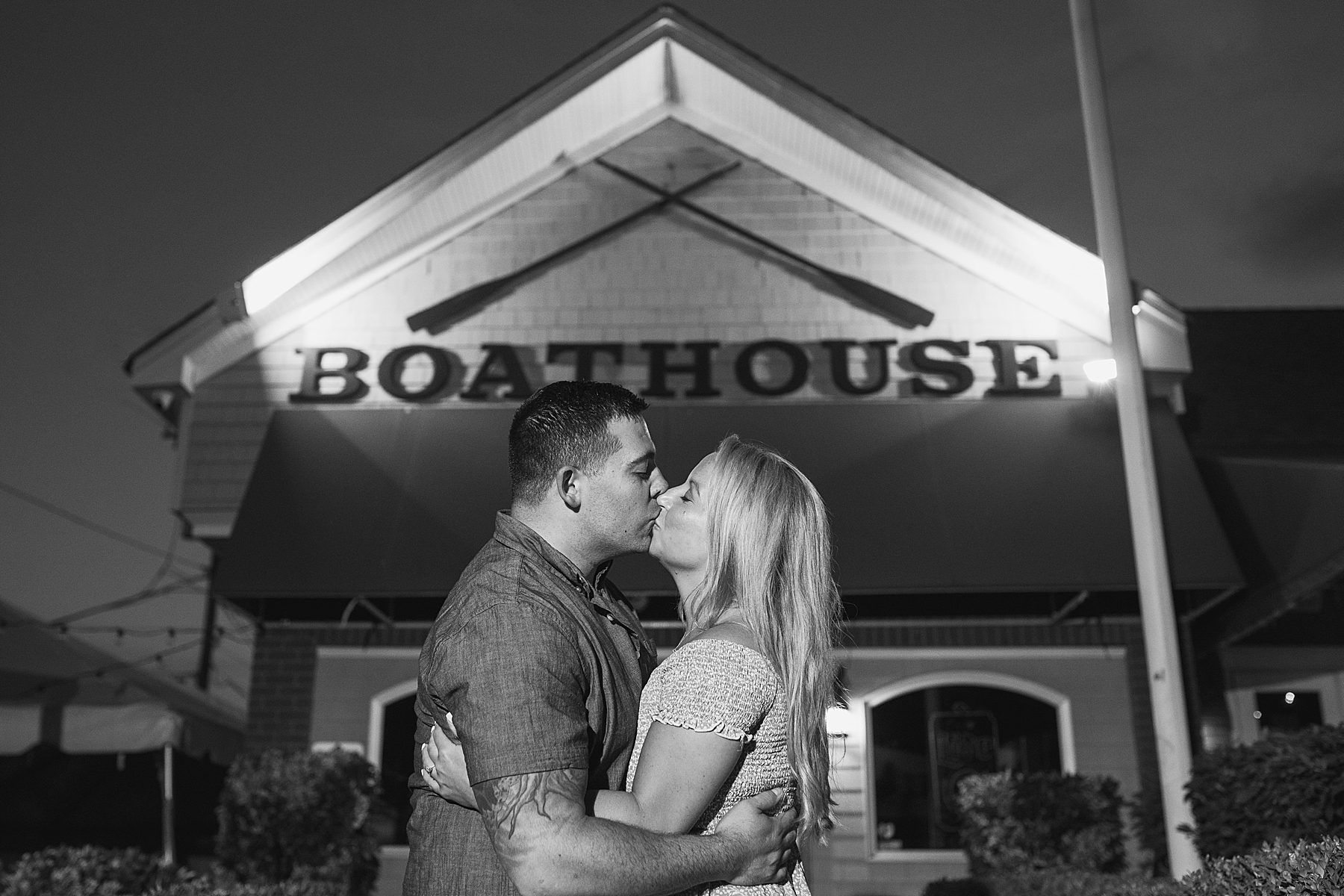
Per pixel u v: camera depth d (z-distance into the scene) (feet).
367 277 38.78
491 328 38.45
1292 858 12.36
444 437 36.22
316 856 29.66
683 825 8.11
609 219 39.29
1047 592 36.06
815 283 38.68
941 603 36.52
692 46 38.88
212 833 46.01
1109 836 31.22
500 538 9.00
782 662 8.80
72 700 33.81
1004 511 33.76
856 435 35.94
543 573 8.69
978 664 36.14
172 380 37.96
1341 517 30.68
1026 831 31.17
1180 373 37.73
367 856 30.89
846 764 35.45
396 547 32.96
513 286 38.75
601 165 39.73
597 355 38.14
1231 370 43.65
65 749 29.58
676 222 39.34
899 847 35.04
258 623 36.45
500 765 7.66
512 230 39.29
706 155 39.83
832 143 39.09
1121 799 32.81
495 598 8.31
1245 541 34.58
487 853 8.13
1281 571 32.89
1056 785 31.60
